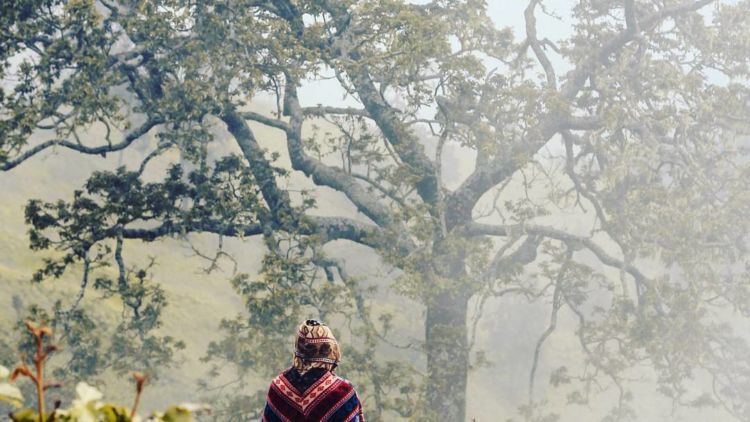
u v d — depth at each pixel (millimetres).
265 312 29172
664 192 34844
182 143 31250
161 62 30891
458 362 31781
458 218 35188
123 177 30953
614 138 37281
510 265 36062
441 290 29844
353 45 33062
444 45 30094
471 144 32938
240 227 31953
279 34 30828
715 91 35000
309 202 33469
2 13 28969
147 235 31625
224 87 30531
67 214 30250
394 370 30062
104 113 29750
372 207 34125
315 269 31750
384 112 34500
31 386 26859
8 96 29109
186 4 30812
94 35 29922
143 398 41969
